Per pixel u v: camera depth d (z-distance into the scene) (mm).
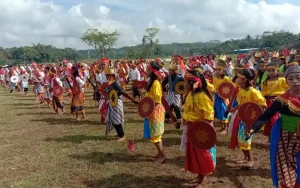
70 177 5945
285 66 9758
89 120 11188
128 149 7188
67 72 17641
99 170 6262
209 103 5004
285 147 3918
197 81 5023
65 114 12594
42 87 15953
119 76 16516
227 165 6441
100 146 7848
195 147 4957
